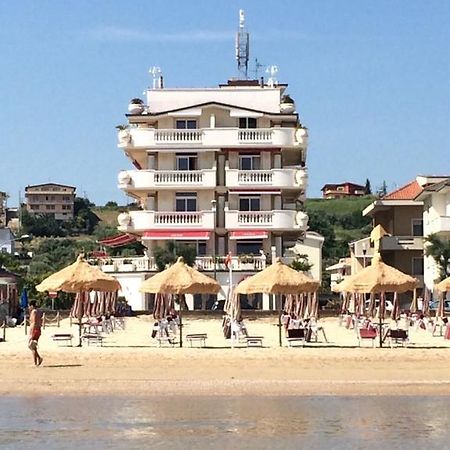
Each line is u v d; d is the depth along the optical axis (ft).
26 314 176.55
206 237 252.01
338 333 174.60
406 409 94.84
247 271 242.58
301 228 254.06
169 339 148.56
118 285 143.13
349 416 91.09
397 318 181.27
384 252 286.66
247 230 253.44
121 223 255.50
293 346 142.31
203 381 110.73
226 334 161.17
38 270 354.95
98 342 148.36
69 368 119.34
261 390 106.01
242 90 264.93
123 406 96.63
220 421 88.58
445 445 78.02
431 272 261.03
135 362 123.75
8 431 83.92
